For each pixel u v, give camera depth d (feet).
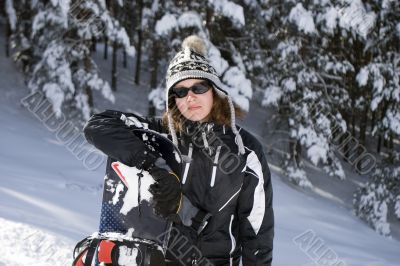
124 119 6.24
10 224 12.68
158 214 5.64
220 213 6.45
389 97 44.34
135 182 5.78
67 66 39.17
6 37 53.31
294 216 32.99
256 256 6.65
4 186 19.57
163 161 6.03
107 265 5.48
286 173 45.42
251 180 6.50
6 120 39.17
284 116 47.42
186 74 6.47
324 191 47.34
